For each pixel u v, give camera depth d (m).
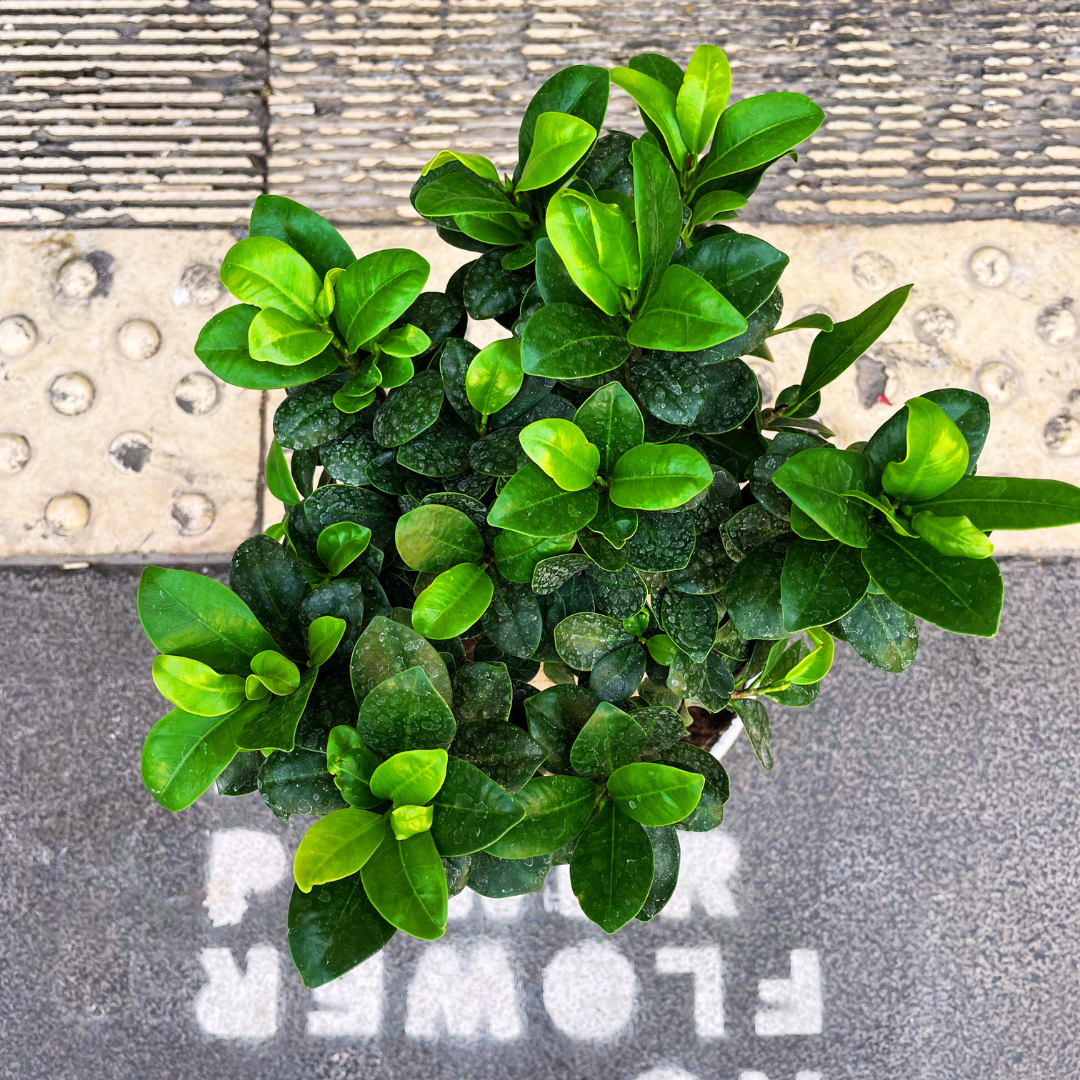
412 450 0.80
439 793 0.72
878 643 0.80
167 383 1.76
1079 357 1.78
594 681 0.90
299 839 1.64
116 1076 1.58
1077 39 1.88
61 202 1.81
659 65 0.92
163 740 0.74
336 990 1.59
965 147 1.84
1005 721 1.68
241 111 1.84
